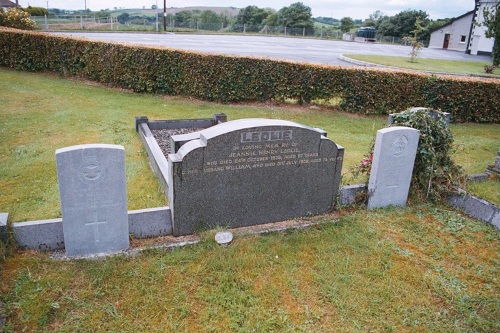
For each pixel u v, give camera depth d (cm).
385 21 6412
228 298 417
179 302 409
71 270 441
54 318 381
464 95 1307
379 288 445
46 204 596
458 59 3594
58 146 841
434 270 487
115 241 481
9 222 458
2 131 912
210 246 499
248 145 530
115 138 915
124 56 1371
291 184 577
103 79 1452
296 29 5653
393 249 523
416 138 620
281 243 518
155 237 525
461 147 1012
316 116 1257
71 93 1308
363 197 633
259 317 394
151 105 1252
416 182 666
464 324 405
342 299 426
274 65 1309
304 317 400
